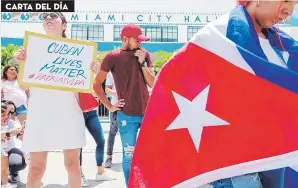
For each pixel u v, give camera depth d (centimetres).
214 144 210
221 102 209
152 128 216
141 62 372
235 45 207
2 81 513
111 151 586
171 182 213
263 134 207
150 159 215
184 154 212
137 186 215
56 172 549
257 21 215
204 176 209
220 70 209
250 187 209
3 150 450
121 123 379
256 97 207
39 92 334
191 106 212
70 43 339
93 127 500
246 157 207
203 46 211
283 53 222
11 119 481
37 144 331
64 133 335
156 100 217
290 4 209
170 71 216
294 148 205
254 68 205
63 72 337
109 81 547
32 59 333
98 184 496
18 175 487
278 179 224
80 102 345
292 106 206
